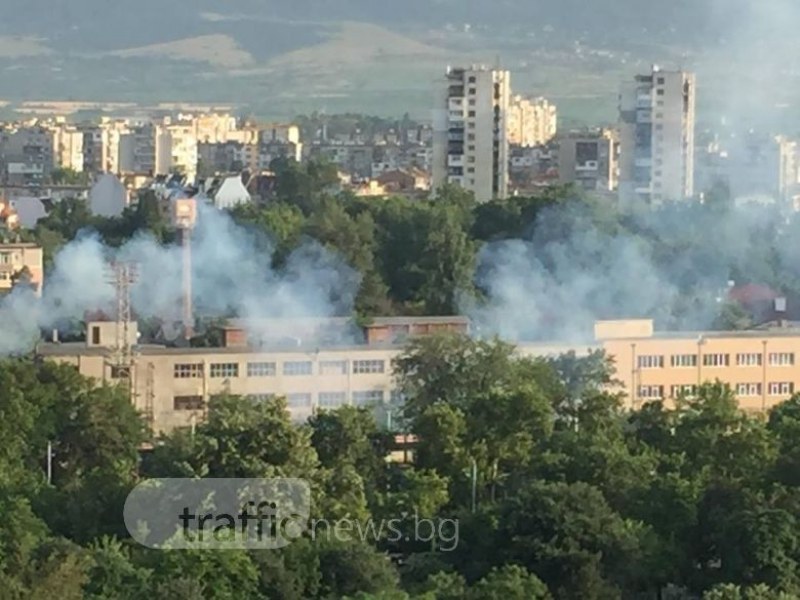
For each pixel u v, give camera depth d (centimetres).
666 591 19425
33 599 17150
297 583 18550
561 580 19075
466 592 18350
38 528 19412
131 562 18638
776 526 19300
